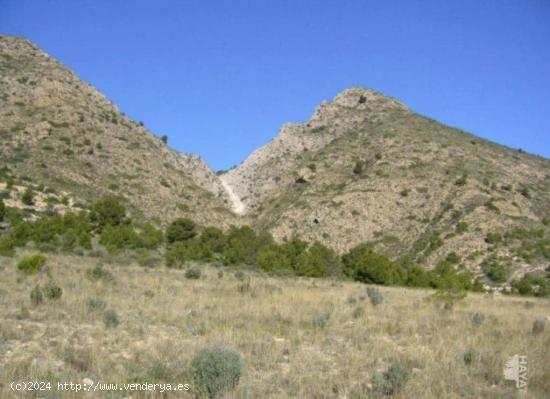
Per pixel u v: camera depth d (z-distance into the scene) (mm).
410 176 115750
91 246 55375
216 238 76500
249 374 12516
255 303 24484
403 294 38094
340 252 96000
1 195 75000
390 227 101688
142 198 102875
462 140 138750
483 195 104625
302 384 11859
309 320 20094
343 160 133750
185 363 12656
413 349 15820
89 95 134000
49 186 89188
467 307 30078
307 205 113875
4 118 108688
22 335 15016
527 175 121750
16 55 137500
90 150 109750
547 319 25547
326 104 176375
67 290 24000
